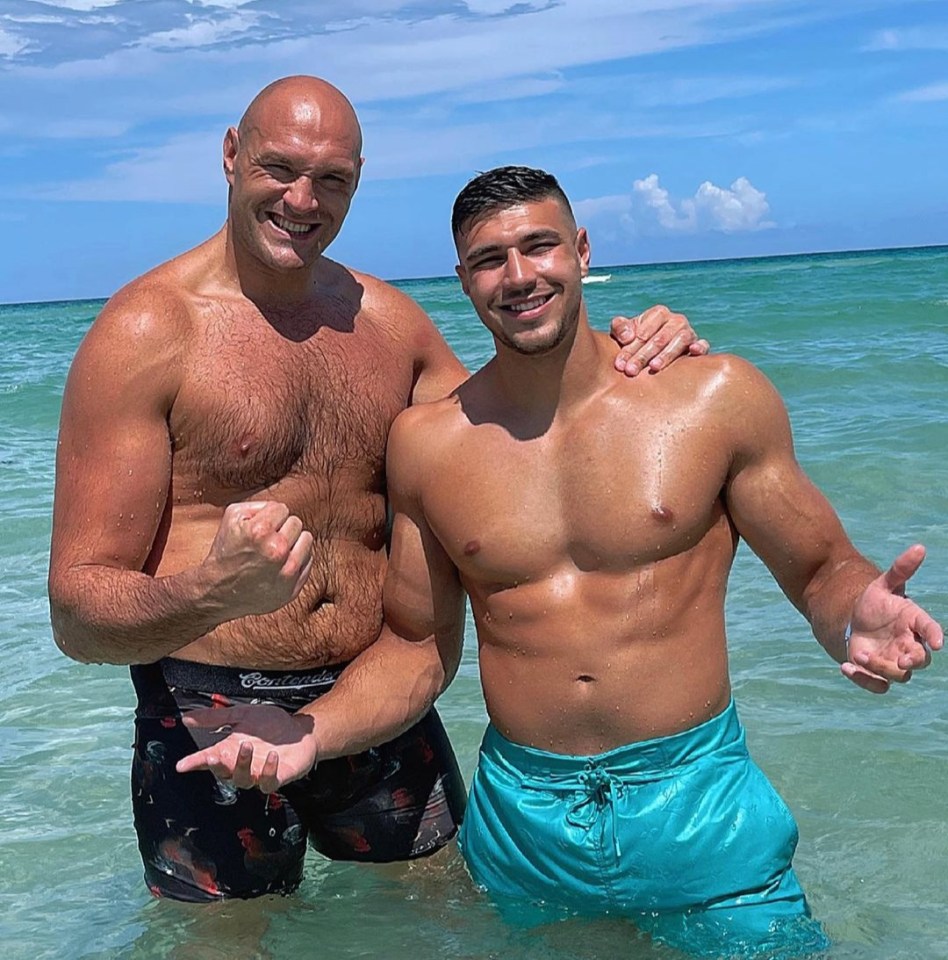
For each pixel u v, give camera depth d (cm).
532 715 322
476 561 320
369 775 362
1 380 1661
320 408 336
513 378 319
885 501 725
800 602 333
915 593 568
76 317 5434
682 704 314
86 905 370
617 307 2709
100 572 307
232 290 334
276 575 276
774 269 6109
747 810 315
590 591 314
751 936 310
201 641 338
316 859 383
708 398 317
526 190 302
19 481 921
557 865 321
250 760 292
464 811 382
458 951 329
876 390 1093
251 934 346
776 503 320
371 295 361
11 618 619
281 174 316
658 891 314
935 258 6197
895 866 368
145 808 348
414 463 330
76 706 517
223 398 322
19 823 421
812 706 477
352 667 342
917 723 459
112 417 315
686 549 314
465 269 312
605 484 311
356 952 333
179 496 328
